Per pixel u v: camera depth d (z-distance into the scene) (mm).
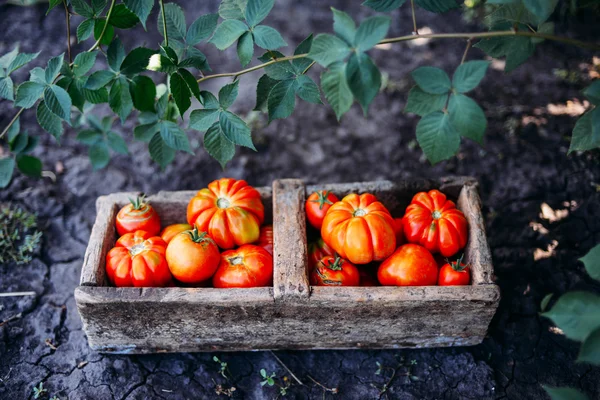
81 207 1176
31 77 887
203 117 868
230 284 899
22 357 989
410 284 892
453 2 804
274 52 877
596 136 749
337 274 899
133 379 965
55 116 887
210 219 927
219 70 1392
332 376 977
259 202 959
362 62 715
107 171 1223
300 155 1259
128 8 833
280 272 889
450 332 946
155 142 971
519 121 1278
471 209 957
